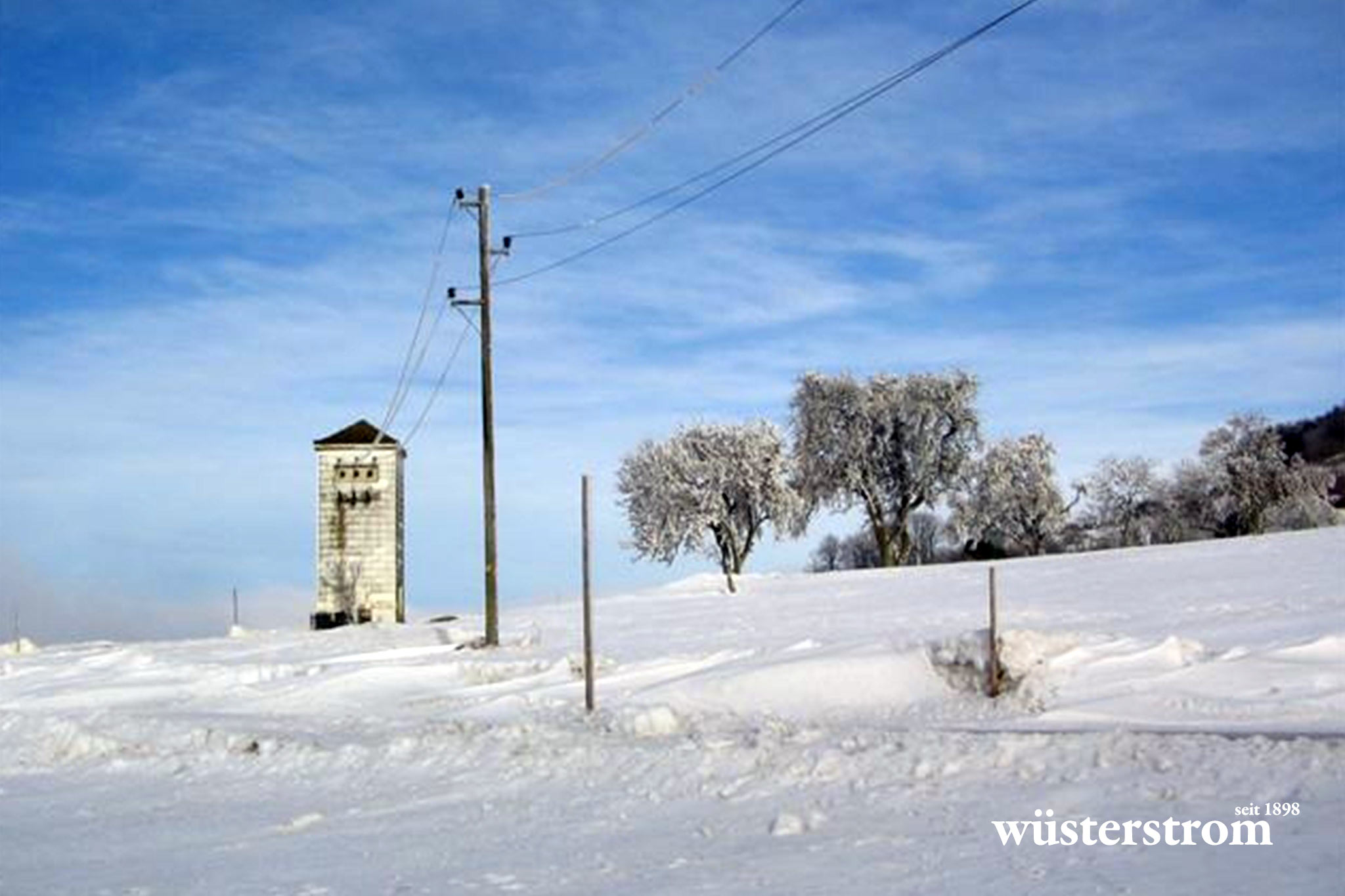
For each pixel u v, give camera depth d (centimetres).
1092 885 866
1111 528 8931
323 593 4622
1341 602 2622
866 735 1462
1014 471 7938
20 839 1322
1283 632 2120
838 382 7612
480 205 3131
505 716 2030
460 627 3666
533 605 4953
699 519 7831
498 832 1207
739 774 1357
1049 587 3553
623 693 2134
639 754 1486
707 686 2020
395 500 4700
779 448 7938
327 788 1539
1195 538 8669
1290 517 8162
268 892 1002
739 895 899
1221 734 1361
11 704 2669
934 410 7531
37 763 1894
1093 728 1518
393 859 1109
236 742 1870
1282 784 1128
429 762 1606
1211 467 8581
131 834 1321
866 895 880
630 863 1031
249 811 1422
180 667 3042
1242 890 830
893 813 1150
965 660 1930
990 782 1234
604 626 3431
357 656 3039
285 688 2556
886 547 7662
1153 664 1870
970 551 8262
